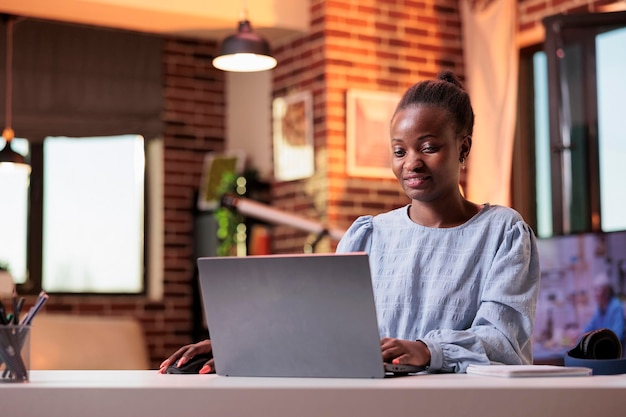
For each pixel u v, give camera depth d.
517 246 2.02
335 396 1.40
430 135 2.11
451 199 2.15
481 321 1.98
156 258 7.06
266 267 1.72
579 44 5.74
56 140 6.93
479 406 1.41
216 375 1.84
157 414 1.43
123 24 6.32
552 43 5.75
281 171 6.61
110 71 6.88
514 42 6.21
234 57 5.41
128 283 7.07
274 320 1.73
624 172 5.62
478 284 2.07
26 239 6.81
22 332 1.69
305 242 6.34
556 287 5.18
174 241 7.08
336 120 6.24
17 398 1.46
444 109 2.11
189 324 7.08
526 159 6.38
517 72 6.25
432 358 1.80
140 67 6.99
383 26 6.45
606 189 5.69
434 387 1.41
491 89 6.32
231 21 6.25
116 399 1.44
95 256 6.99
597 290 5.00
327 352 1.68
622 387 1.45
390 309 2.13
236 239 6.54
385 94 6.39
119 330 6.15
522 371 1.63
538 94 6.36
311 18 6.39
